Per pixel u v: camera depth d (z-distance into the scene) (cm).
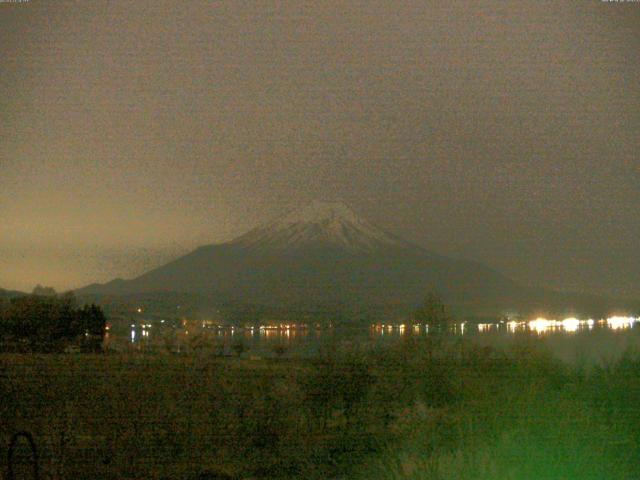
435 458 1166
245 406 1658
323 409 1759
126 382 1878
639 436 1179
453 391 1678
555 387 1543
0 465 1347
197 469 1388
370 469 1311
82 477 1305
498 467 1084
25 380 1978
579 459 1102
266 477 1358
